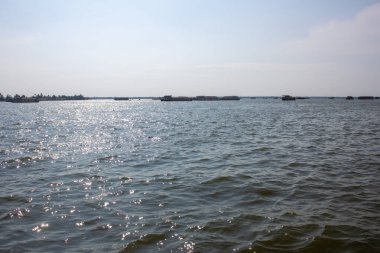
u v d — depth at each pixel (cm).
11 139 3366
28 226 1080
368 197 1353
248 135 3553
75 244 946
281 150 2538
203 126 4731
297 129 4188
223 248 909
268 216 1146
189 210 1222
